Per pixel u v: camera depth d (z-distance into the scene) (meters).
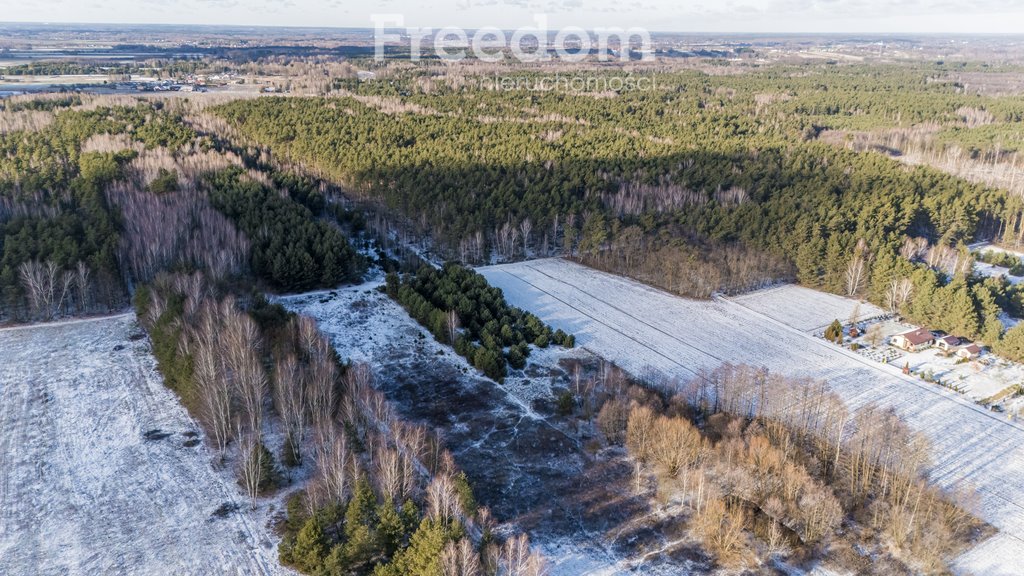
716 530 51.25
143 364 76.00
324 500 50.75
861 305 99.38
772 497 54.25
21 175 119.00
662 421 60.38
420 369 77.75
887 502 55.66
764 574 49.00
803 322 93.50
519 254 120.31
